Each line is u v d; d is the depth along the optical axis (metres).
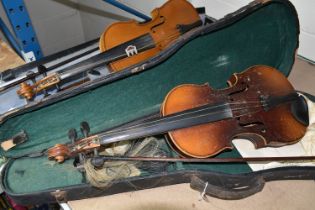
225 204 1.11
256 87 1.22
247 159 1.08
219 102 1.13
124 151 1.07
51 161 1.07
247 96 1.19
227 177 1.07
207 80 1.30
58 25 2.67
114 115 1.17
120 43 1.40
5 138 1.00
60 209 1.28
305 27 1.50
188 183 1.14
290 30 1.27
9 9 1.32
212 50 1.22
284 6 1.19
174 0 1.54
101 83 1.01
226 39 1.21
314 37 1.49
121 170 1.03
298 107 1.21
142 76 1.11
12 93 1.18
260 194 1.14
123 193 1.10
